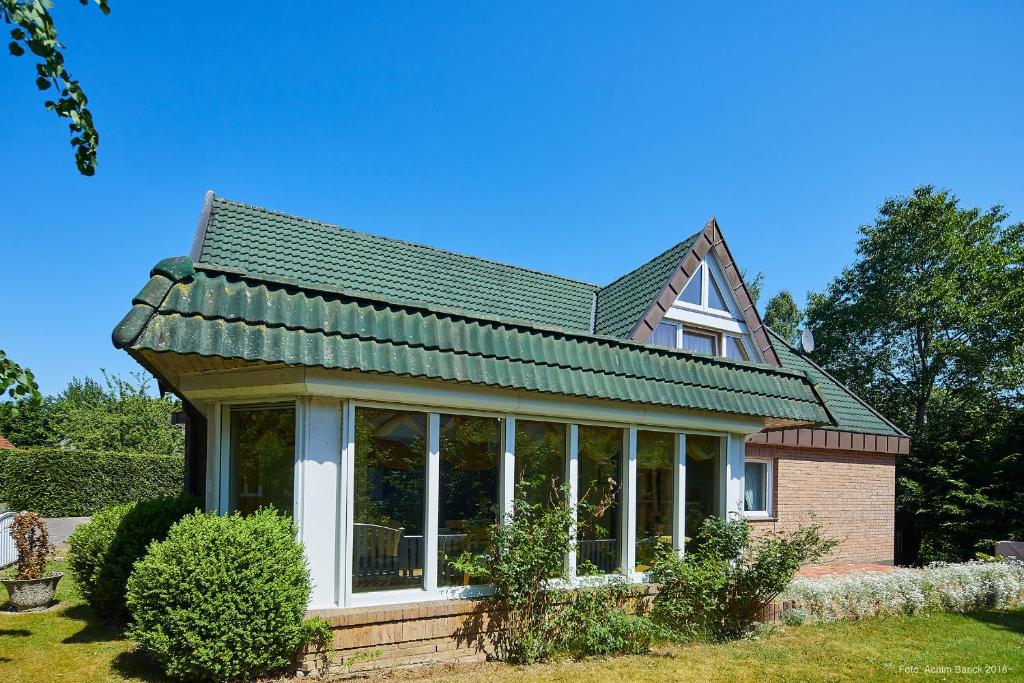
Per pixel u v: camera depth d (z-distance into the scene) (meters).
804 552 9.09
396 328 6.66
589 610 7.77
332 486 6.62
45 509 24.86
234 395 7.01
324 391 6.46
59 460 25.22
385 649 6.55
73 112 5.05
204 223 11.60
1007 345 27.30
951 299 28.58
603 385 8.03
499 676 6.62
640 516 9.04
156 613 5.68
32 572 9.51
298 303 6.26
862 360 33.25
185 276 5.85
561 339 8.02
